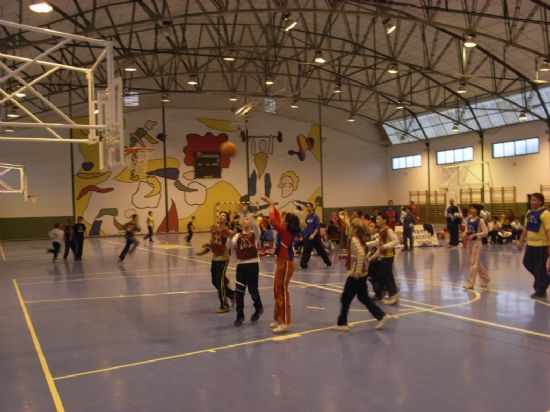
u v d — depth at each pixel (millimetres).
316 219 14664
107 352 6383
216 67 30609
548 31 21062
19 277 13773
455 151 34500
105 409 4582
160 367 5742
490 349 6211
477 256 10586
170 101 34469
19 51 21391
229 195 36094
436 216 35906
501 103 29734
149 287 11633
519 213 30031
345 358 5945
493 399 4633
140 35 24328
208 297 10211
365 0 19547
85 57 24172
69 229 18547
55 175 31922
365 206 40031
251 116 36531
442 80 28906
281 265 7344
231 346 6555
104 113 8805
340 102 35344
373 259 8977
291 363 5793
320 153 38625
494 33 22000
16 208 31094
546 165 28594
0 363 6000
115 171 33344
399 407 4488
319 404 4594
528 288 10609
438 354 6039
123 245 25219
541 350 6148
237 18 23484
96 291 11164
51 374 5566
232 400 4730
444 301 9273
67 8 18891
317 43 26375
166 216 34562
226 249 8711
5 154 30734
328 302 9430
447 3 19531
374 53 26516
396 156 39750
